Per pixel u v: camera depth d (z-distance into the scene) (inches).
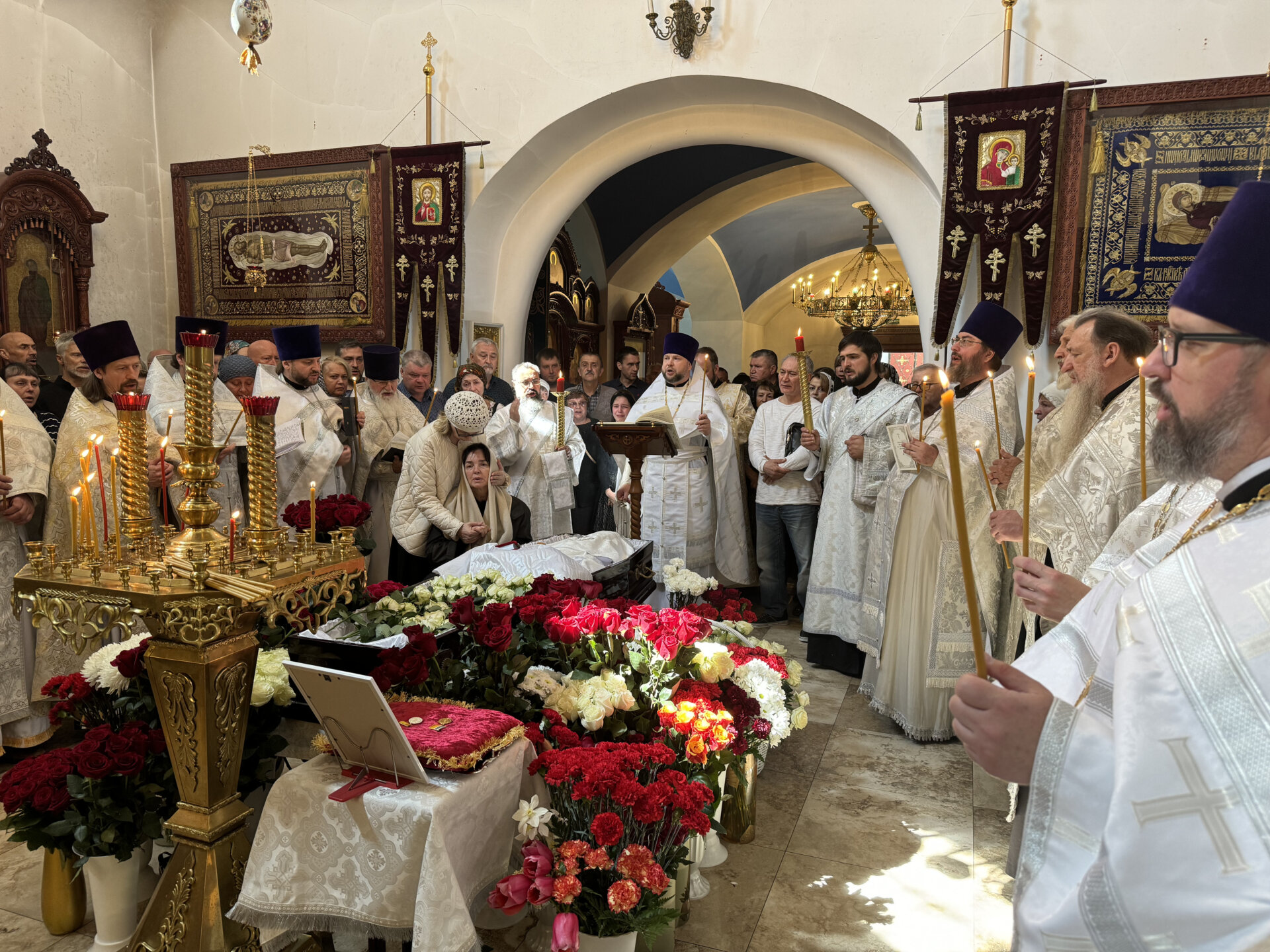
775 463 213.9
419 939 67.3
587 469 225.1
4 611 138.1
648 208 424.8
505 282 278.5
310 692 73.1
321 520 144.3
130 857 88.2
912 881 106.3
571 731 84.8
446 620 102.0
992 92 201.2
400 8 259.0
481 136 255.4
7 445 134.7
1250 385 33.8
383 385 213.6
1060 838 33.9
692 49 230.8
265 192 275.6
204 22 280.2
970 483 143.0
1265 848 27.1
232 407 168.1
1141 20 193.6
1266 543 31.0
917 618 148.2
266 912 73.2
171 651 75.3
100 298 272.1
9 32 243.0
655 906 77.0
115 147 275.6
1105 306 198.8
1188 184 190.5
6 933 94.4
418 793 71.2
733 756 96.6
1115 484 95.6
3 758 144.6
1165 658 30.7
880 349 185.2
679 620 94.8
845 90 220.7
